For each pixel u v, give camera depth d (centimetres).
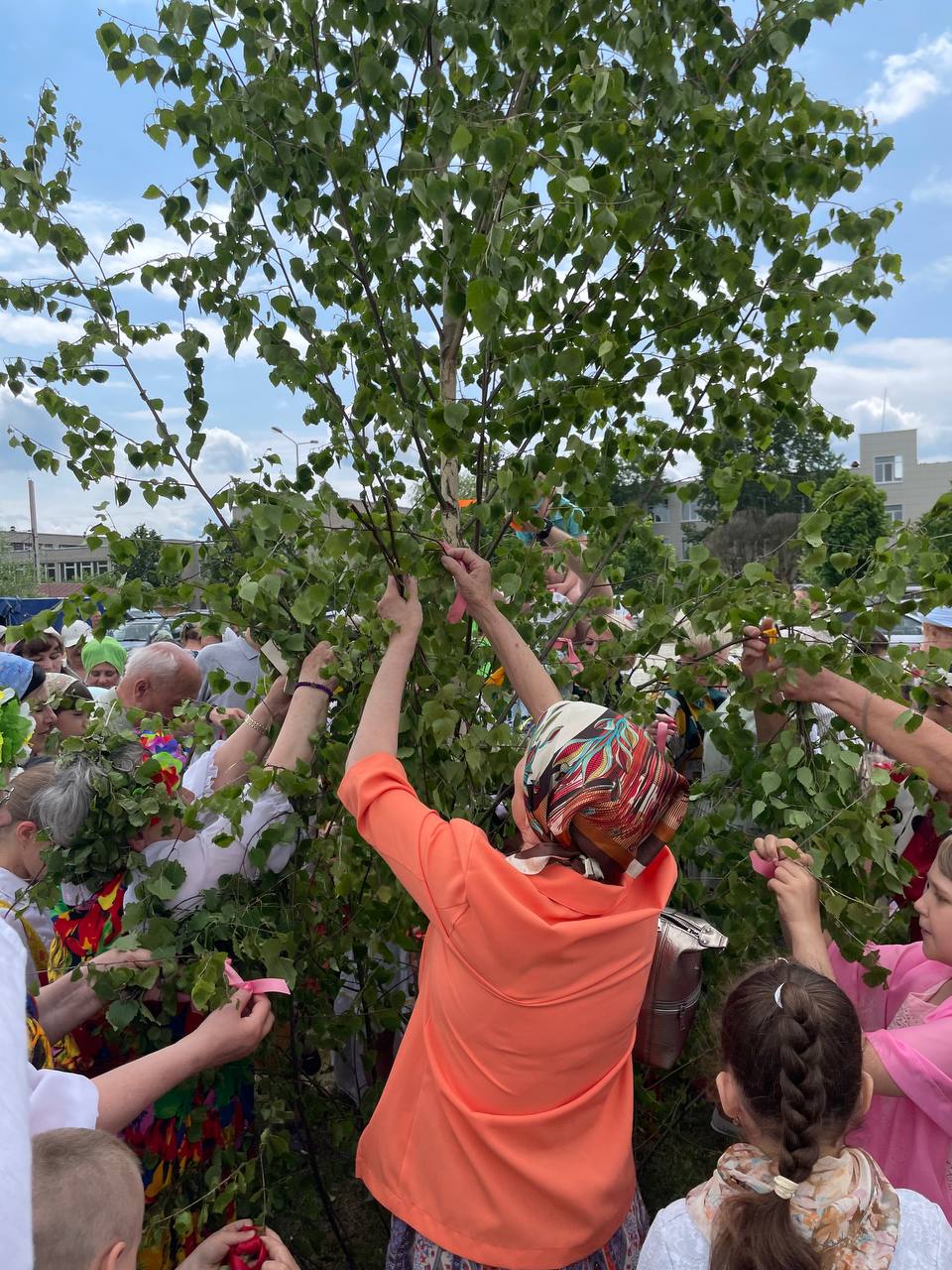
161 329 222
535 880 136
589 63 203
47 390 208
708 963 215
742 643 205
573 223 167
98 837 182
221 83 204
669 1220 119
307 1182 223
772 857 184
